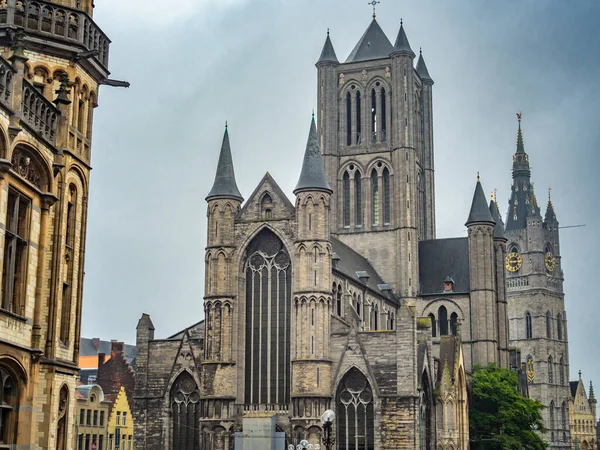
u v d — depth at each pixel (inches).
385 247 6806.1
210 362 5032.0
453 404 5344.5
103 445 5989.2
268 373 5012.3
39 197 2128.4
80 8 2476.6
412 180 6865.2
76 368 2341.3
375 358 4867.1
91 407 5880.9
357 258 6619.1
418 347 5167.3
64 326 2305.6
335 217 6963.6
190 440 5128.0
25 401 2030.0
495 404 6146.7
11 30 2256.4
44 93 2345.0
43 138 2126.0
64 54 2372.0
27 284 2054.6
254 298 5118.1
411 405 4756.4
